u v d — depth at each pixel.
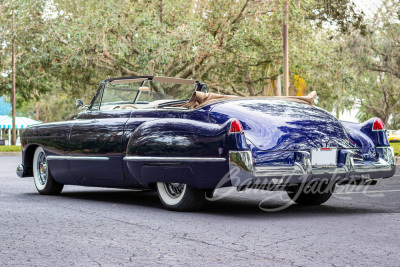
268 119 5.17
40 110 58.44
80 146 6.33
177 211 5.49
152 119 5.71
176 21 21.59
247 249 3.65
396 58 30.92
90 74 24.42
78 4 21.78
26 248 3.70
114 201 6.38
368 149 5.58
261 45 22.41
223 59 22.86
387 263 3.25
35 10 22.97
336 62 25.38
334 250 3.61
